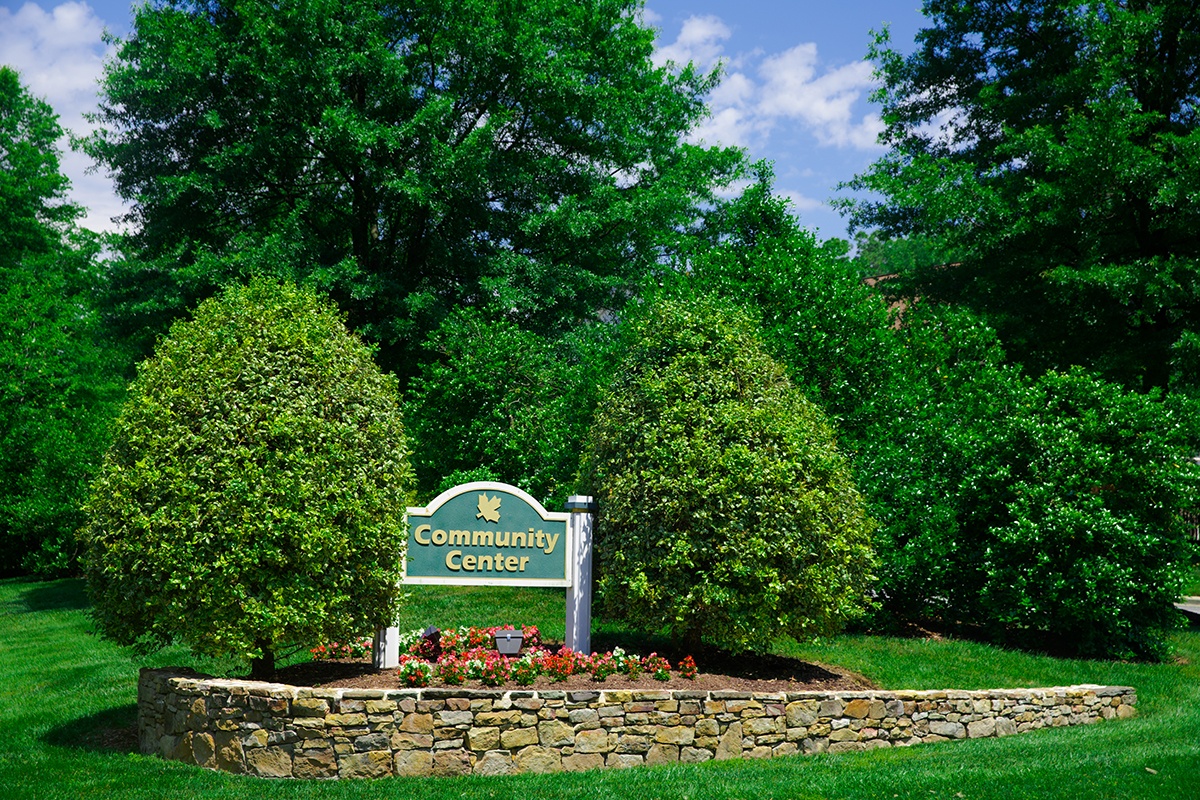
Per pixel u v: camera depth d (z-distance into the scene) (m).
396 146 19.80
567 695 7.69
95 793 6.78
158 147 21.56
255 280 9.18
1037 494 11.90
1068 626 12.12
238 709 7.46
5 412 25.27
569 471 14.88
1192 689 10.73
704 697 8.01
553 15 22.44
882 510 12.42
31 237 34.22
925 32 24.67
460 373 15.31
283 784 7.01
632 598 9.27
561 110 22.91
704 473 9.27
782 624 9.20
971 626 13.25
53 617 17.88
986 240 20.20
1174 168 18.25
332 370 8.56
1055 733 8.80
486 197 22.72
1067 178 18.97
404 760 7.34
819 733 8.34
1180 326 19.48
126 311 20.53
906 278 23.20
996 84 22.52
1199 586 19.70
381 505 8.47
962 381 15.52
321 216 24.25
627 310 15.39
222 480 7.88
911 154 25.62
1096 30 19.12
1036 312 20.61
